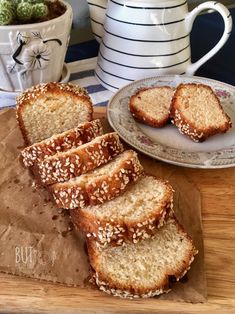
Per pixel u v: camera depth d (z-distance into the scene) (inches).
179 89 14.3
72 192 10.6
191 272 9.7
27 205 11.3
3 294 9.2
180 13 14.8
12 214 11.0
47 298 9.2
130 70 15.3
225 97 15.2
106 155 11.5
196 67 16.0
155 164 12.8
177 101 13.9
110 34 15.0
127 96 14.9
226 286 9.5
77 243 10.3
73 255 10.0
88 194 10.6
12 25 13.2
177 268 9.6
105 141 11.5
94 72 16.9
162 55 15.2
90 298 9.2
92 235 10.1
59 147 11.8
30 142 13.6
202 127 13.3
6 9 13.0
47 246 10.1
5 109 14.5
